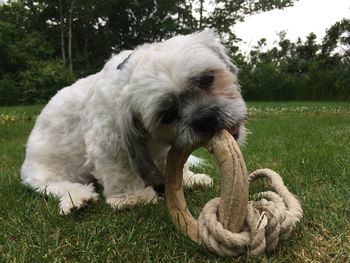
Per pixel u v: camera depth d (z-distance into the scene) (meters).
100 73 0.41
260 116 1.45
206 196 0.38
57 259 0.28
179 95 0.33
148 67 0.34
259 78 3.11
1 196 0.41
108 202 0.37
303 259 0.26
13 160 0.64
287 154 0.54
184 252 0.28
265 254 0.26
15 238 0.32
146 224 0.32
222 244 0.26
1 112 1.86
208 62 0.34
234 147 0.28
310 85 3.03
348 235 0.29
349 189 0.36
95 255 0.28
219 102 0.32
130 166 0.38
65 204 0.36
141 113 0.34
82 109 0.42
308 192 0.37
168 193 0.32
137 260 0.27
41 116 0.47
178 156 0.33
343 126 0.95
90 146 0.38
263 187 0.38
